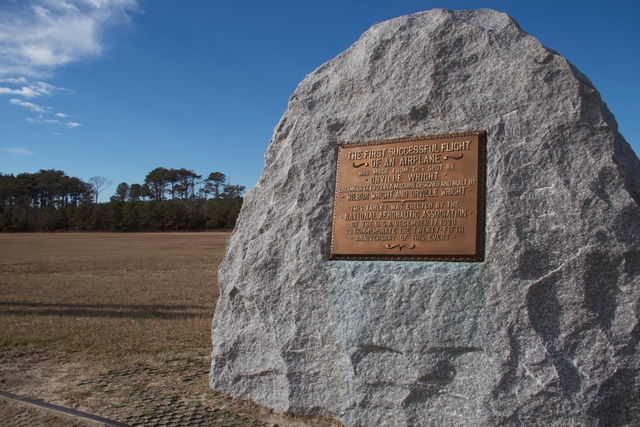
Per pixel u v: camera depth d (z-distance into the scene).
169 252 31.56
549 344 3.86
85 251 32.75
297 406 4.70
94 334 8.05
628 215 3.93
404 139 4.72
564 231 3.97
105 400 5.12
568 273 3.91
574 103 4.16
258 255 5.16
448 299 4.20
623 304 3.82
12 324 8.83
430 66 4.75
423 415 4.17
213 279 16.61
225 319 5.36
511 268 4.04
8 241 46.59
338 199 4.91
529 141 4.23
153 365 6.38
